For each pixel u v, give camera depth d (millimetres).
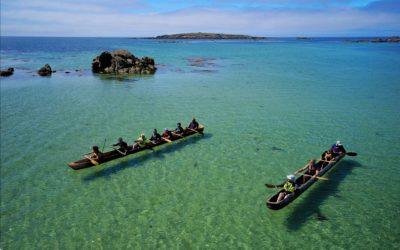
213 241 13836
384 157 22203
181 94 43219
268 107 35938
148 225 14969
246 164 21250
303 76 59656
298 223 14992
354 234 14164
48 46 189125
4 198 17453
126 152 22141
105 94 43531
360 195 17297
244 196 17344
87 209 16359
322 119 31234
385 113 33312
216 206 16422
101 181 19297
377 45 192875
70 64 81062
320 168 19453
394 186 18250
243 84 51062
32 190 18328
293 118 31547
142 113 33781
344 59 94500
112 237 14188
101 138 26547
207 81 54125
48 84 51438
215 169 20578
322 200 16828
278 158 22156
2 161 21984
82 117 32375
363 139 25719
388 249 13258
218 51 132875
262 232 14391
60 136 26938
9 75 60562
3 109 35312
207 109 35156
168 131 24641
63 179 19625
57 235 14391
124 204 16734
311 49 149750
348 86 48719
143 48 155500
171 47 165500
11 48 163625
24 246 13727
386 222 14977
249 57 103188
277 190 17922
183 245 13609
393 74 61281
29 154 23234
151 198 17250
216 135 26797
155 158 22391
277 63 83812
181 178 19453
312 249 13305
